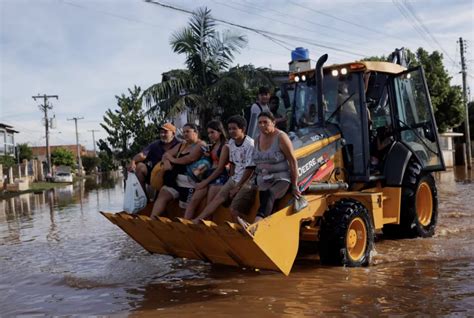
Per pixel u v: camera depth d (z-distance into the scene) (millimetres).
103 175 67562
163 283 6531
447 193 15297
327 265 6844
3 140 49938
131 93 24422
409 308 5070
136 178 7168
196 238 6230
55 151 63938
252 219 6457
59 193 28469
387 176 8203
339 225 6648
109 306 5684
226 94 17688
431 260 7086
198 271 7078
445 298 5332
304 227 7121
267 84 18000
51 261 8391
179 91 18141
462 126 43031
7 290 6656
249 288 6066
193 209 6852
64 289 6566
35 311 5676
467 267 6629
